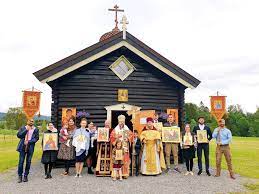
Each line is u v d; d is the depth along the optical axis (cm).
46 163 1042
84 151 1069
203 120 1148
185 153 1138
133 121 1281
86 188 896
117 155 1023
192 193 849
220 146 1106
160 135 1151
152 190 878
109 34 1684
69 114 1309
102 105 1355
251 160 1786
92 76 1366
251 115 7469
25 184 959
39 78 1255
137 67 1428
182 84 1420
